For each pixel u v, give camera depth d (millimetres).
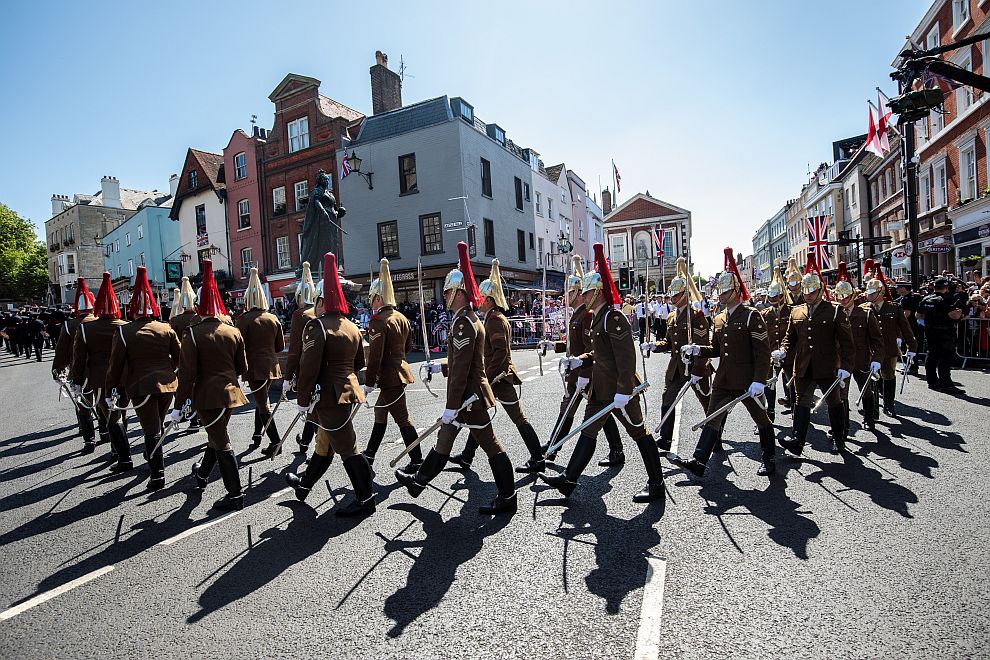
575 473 4637
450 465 6074
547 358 16969
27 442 8250
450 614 3090
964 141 19969
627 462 5918
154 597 3430
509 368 5633
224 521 4652
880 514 4211
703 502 4637
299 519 4629
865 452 5836
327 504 4973
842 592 3145
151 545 4238
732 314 5227
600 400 4652
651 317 21094
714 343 5570
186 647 2883
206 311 5340
